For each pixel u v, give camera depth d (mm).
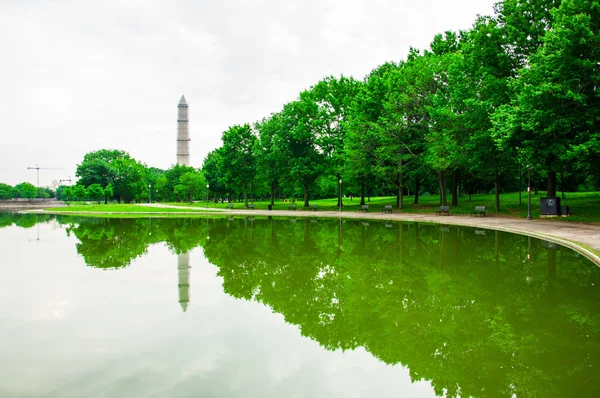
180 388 5105
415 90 39625
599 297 9109
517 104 25188
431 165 38750
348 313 8453
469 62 31203
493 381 5410
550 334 6996
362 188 49625
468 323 7699
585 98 21281
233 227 28438
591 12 21938
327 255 15656
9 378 5367
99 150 114562
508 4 29688
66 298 9438
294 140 50688
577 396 4930
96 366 5777
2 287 10484
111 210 58969
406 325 7699
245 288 10547
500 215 32156
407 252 15891
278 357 6215
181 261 14484
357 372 5719
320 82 52688
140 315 8203
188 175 96438
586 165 28125
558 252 14805
